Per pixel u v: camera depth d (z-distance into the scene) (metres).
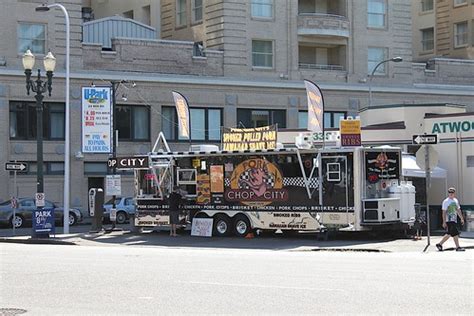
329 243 29.66
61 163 52.44
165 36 63.59
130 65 54.69
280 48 59.47
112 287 15.87
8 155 50.91
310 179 30.78
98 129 42.78
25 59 35.28
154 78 54.91
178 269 19.38
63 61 52.75
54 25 52.62
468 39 70.81
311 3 62.91
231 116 57.34
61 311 13.02
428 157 27.14
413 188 31.14
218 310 12.80
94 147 42.72
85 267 20.11
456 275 17.31
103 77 53.28
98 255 24.77
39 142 35.72
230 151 32.66
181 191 34.62
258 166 32.31
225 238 32.69
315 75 60.59
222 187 33.38
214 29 58.41
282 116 59.41
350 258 23.05
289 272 18.31
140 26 60.84
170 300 13.98
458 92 66.00
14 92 51.12
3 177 50.75
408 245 28.20
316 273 18.03
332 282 16.16
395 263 20.81
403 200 30.58
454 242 27.95
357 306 12.95
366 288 15.10
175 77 55.59
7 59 51.12
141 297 14.41
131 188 54.44
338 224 30.14
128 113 54.62
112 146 43.22
